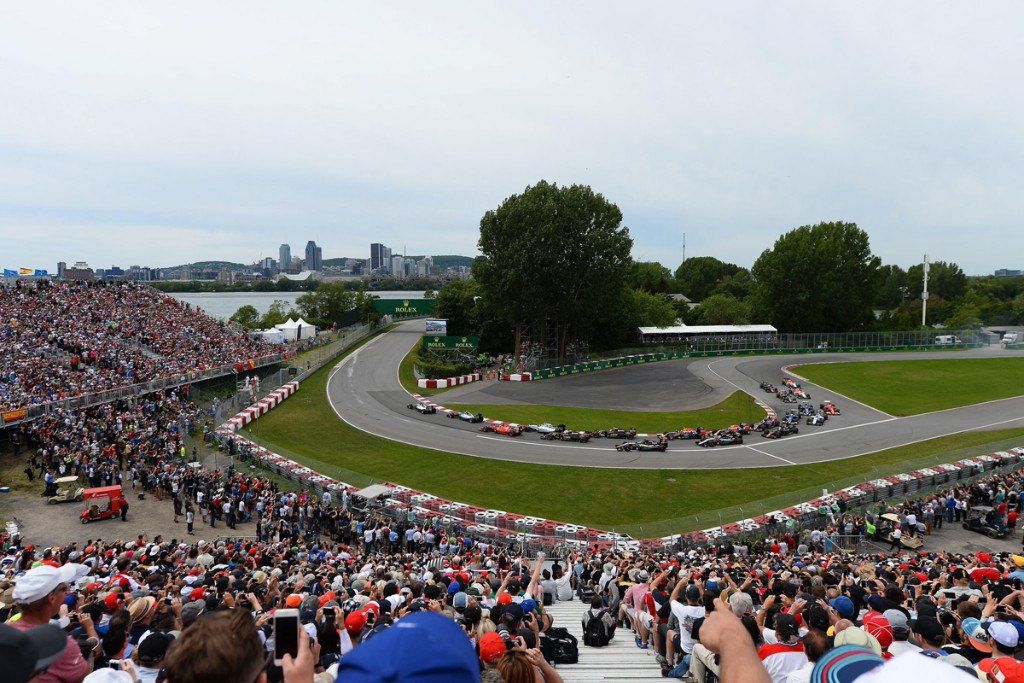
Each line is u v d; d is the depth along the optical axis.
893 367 96.06
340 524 34.91
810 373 92.31
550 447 56.19
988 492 37.53
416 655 2.46
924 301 132.62
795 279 123.69
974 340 120.06
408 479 48.03
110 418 48.53
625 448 55.03
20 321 64.44
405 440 58.09
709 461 52.41
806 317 125.38
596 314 103.88
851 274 125.50
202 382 67.19
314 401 72.12
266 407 65.69
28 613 6.33
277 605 13.01
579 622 18.28
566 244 90.81
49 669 5.16
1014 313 165.88
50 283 77.44
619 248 93.88
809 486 46.69
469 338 97.12
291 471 44.44
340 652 9.05
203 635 2.59
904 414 70.00
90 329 69.19
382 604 12.25
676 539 34.09
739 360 104.81
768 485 47.00
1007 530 35.06
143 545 24.42
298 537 33.25
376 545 33.00
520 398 76.44
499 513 39.34
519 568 20.28
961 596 14.01
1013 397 78.19
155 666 6.81
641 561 24.47
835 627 8.44
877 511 37.56
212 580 16.20
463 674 2.53
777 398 76.44
